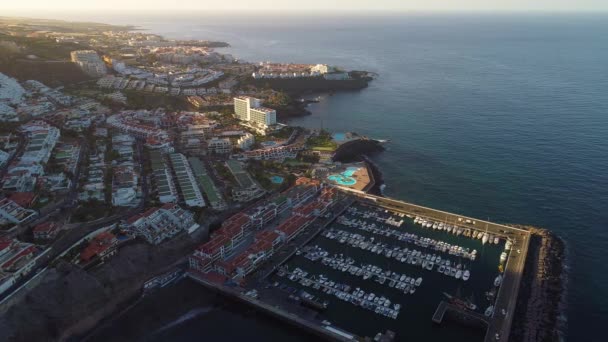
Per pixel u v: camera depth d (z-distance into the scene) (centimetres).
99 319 14950
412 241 19675
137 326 14925
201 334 14775
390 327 14675
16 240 16338
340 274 17512
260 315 15638
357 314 15275
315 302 15625
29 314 14088
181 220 19375
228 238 18538
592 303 16112
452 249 18825
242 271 17125
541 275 17112
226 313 15738
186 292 16538
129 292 16012
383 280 16975
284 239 19612
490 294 15988
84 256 16250
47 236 17162
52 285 15062
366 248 19188
